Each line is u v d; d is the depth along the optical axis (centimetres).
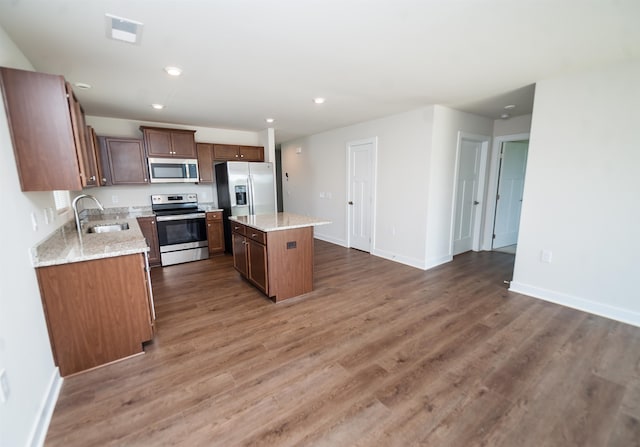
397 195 438
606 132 255
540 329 246
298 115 427
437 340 231
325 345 226
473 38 198
